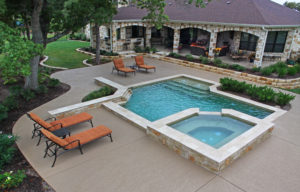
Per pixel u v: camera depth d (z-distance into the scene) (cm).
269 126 788
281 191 552
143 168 625
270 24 1494
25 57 691
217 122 888
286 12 1942
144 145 738
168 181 577
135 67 1711
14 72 703
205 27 1838
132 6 2514
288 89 1385
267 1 2023
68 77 1492
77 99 1112
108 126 862
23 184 556
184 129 831
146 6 1277
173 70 1745
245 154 696
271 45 1873
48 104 1047
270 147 739
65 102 1073
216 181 579
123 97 1131
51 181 570
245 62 1834
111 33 2081
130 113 938
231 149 643
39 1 1009
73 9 1112
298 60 1867
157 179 583
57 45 2802
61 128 762
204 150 633
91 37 2366
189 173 607
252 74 1520
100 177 589
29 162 643
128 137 786
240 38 2003
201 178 589
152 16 1284
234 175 602
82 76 1526
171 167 631
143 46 2462
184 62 1891
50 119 907
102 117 937
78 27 1196
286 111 1027
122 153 693
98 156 677
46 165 632
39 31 1091
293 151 720
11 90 1091
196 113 930
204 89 1356
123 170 616
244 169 627
